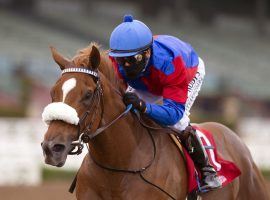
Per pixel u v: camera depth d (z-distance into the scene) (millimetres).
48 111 6406
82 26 40562
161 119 7516
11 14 39844
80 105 6512
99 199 7414
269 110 36625
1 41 34906
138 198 7293
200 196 8242
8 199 16562
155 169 7465
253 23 48438
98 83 6836
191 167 7953
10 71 31062
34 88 29594
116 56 7344
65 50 35250
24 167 20938
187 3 46781
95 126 6820
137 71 7512
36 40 36188
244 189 9305
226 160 8836
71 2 43438
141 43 7395
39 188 18812
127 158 7305
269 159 25703
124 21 7551
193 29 45125
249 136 27672
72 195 17438
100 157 7258
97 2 44625
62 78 6664
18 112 27172
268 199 9727
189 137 8086
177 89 7613
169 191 7547
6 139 20984
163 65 7594
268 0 48625
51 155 6281
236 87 36625
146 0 45188
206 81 35656
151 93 8062
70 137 6418
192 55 8312
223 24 47594
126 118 7340
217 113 34312
